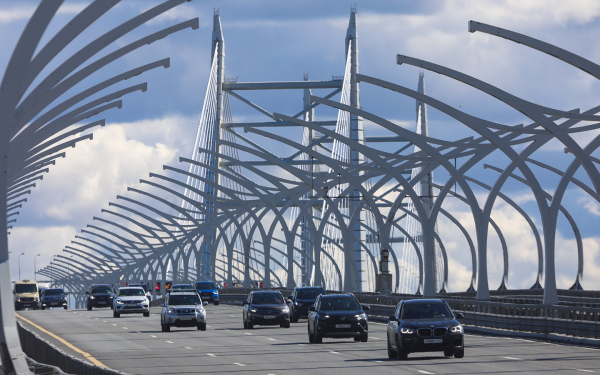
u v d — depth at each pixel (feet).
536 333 277.64
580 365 181.06
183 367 192.13
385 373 172.14
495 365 183.42
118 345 265.54
